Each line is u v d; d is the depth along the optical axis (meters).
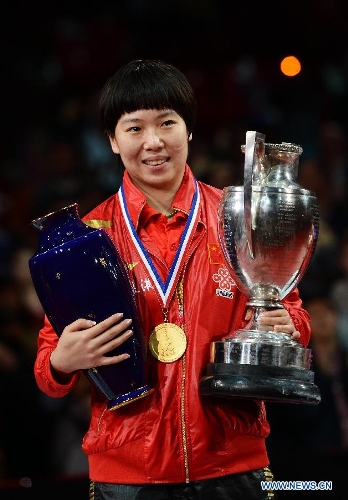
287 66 17.48
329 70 18.75
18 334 11.57
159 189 5.72
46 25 19.03
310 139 17.17
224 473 5.38
